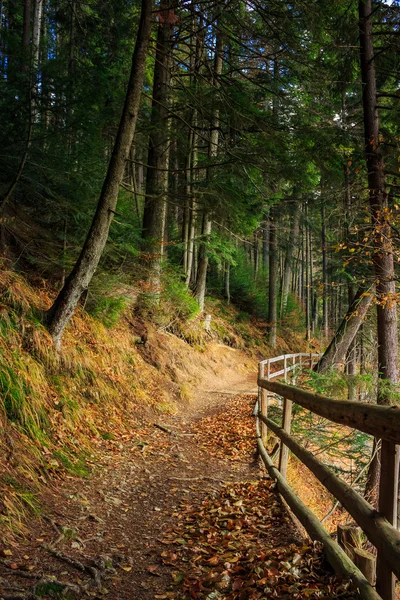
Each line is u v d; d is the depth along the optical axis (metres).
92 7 15.02
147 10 7.78
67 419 6.36
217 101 10.52
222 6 9.91
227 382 16.16
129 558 3.69
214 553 3.77
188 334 16.55
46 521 4.08
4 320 6.38
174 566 3.57
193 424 9.52
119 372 9.38
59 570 3.29
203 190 10.26
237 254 27.83
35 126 8.66
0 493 3.97
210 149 16.50
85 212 9.22
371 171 9.48
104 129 10.50
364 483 8.86
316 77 10.66
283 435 4.98
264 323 27.03
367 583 2.59
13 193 9.27
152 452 7.00
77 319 8.98
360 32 9.77
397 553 2.10
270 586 2.95
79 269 7.43
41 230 9.49
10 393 5.34
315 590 2.78
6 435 4.86
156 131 11.03
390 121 11.13
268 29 10.30
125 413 8.37
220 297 26.52
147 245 12.13
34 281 8.45
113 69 11.17
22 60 7.99
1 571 3.08
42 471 4.94
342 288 22.62
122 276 10.73
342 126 10.49
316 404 3.60
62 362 7.36
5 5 18.67
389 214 8.66
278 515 4.54
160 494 5.39
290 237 25.64
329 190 13.01
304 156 10.36
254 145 10.20
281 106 10.59
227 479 6.12
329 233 21.16
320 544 3.39
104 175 9.90
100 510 4.66
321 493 8.49
